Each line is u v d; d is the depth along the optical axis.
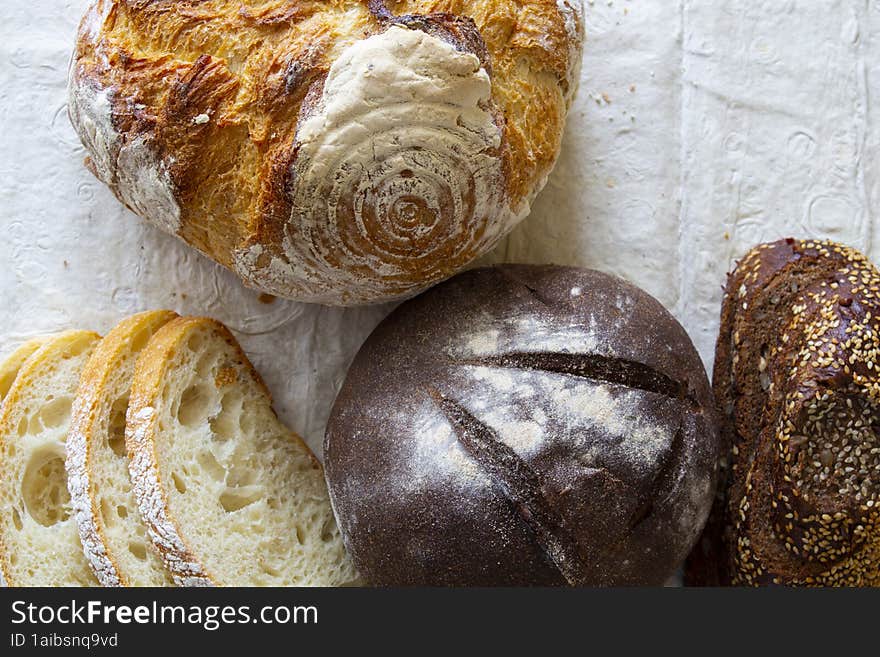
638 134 0.66
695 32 0.66
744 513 0.59
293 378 0.65
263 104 0.53
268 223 0.54
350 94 0.52
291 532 0.61
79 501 0.57
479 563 0.54
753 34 0.66
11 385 0.62
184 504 0.58
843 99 0.66
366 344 0.60
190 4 0.54
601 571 0.55
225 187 0.54
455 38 0.53
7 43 0.65
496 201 0.55
